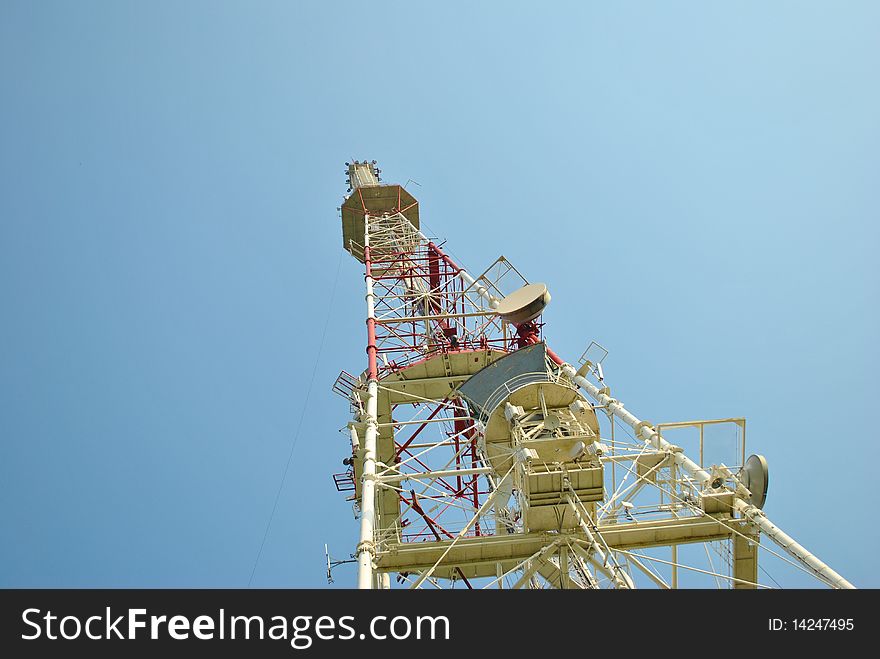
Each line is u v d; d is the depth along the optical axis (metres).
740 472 36.41
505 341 53.81
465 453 46.06
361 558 30.80
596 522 36.31
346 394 54.25
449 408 52.19
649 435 40.47
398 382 52.88
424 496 42.41
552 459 36.16
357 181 92.38
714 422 38.72
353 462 51.31
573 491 34.72
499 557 34.72
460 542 34.47
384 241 74.75
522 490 35.53
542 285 51.06
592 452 35.38
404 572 34.09
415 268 67.12
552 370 49.97
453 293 60.06
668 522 35.78
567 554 35.25
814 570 30.88
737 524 35.56
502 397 40.59
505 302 52.28
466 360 53.19
